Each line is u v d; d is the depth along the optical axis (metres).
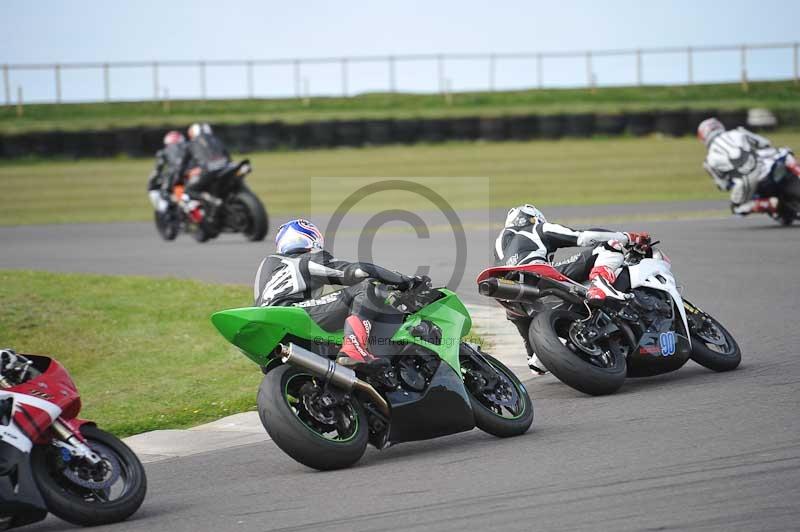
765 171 61.16
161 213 70.44
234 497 20.19
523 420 23.72
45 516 18.67
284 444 20.86
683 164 117.25
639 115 137.50
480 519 17.58
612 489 18.72
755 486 18.30
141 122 145.12
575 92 169.12
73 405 19.33
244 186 67.94
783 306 38.22
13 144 128.88
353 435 21.56
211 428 26.73
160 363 35.81
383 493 19.59
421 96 170.25
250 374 33.31
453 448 23.09
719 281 44.41
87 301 44.72
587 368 26.19
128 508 18.97
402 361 22.95
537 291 27.12
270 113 156.38
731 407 24.50
